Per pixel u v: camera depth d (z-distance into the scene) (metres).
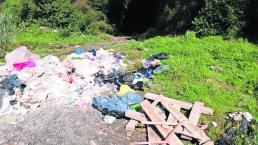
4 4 32.28
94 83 13.41
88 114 11.52
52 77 13.12
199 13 20.52
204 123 11.30
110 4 38.16
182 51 16.92
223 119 11.59
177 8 27.92
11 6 31.88
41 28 29.39
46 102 11.99
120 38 30.52
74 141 10.29
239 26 19.20
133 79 13.62
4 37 20.05
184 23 25.64
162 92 13.13
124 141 10.47
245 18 19.16
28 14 30.19
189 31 20.41
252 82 13.95
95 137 10.54
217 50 17.05
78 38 27.25
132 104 11.94
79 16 31.33
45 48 21.72
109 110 11.41
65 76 13.42
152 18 37.84
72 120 11.12
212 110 11.84
